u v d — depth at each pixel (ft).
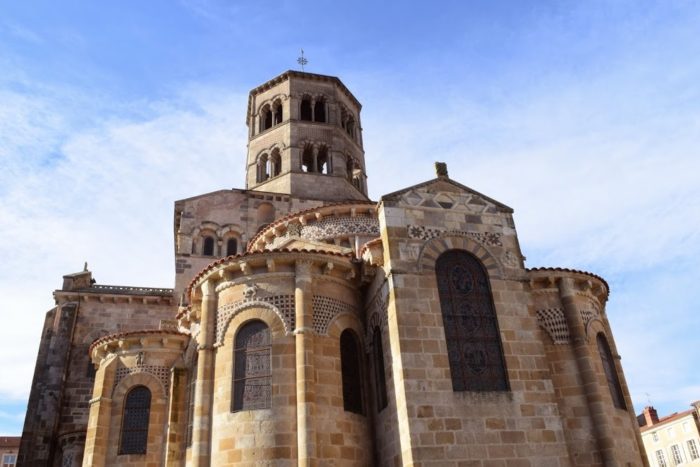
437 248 79.15
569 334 85.81
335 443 72.13
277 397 72.59
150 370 97.09
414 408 67.41
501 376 72.84
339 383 76.13
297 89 173.88
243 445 70.59
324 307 79.92
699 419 248.32
